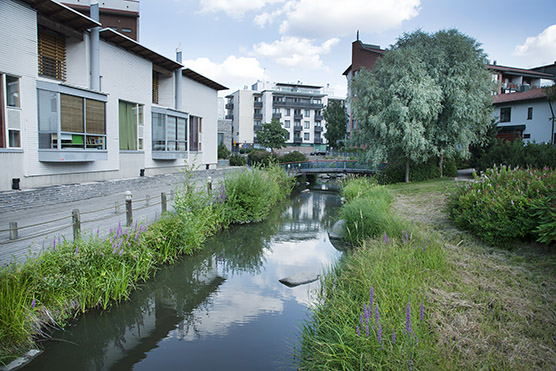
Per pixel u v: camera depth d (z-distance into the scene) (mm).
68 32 11461
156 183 15445
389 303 3949
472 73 16547
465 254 5840
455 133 16812
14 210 8875
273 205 16031
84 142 11484
